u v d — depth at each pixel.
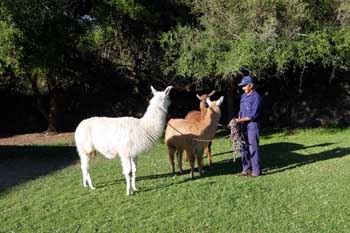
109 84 20.47
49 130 19.42
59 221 7.49
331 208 7.66
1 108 21.77
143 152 8.80
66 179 10.51
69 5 16.53
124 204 8.21
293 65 17.48
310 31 15.84
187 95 20.47
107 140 8.77
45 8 15.26
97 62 18.69
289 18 15.18
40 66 15.06
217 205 7.97
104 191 9.11
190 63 15.73
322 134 17.23
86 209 8.03
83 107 21.08
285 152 13.18
